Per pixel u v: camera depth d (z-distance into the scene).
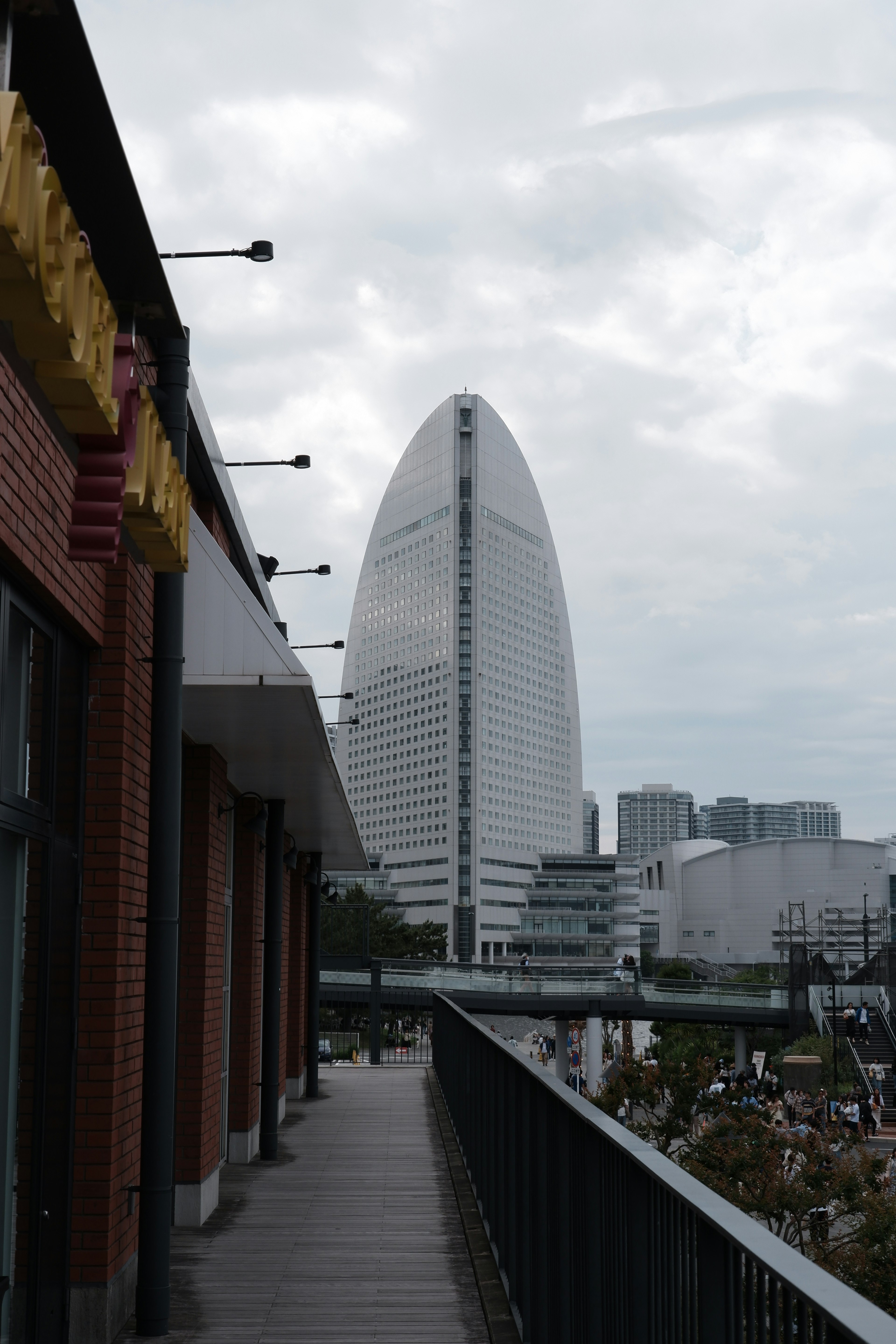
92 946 6.52
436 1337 6.23
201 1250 8.38
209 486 9.72
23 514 5.07
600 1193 3.96
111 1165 6.34
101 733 6.69
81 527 4.26
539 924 199.50
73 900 6.40
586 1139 4.08
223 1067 12.09
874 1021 45.00
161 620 6.77
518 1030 79.31
